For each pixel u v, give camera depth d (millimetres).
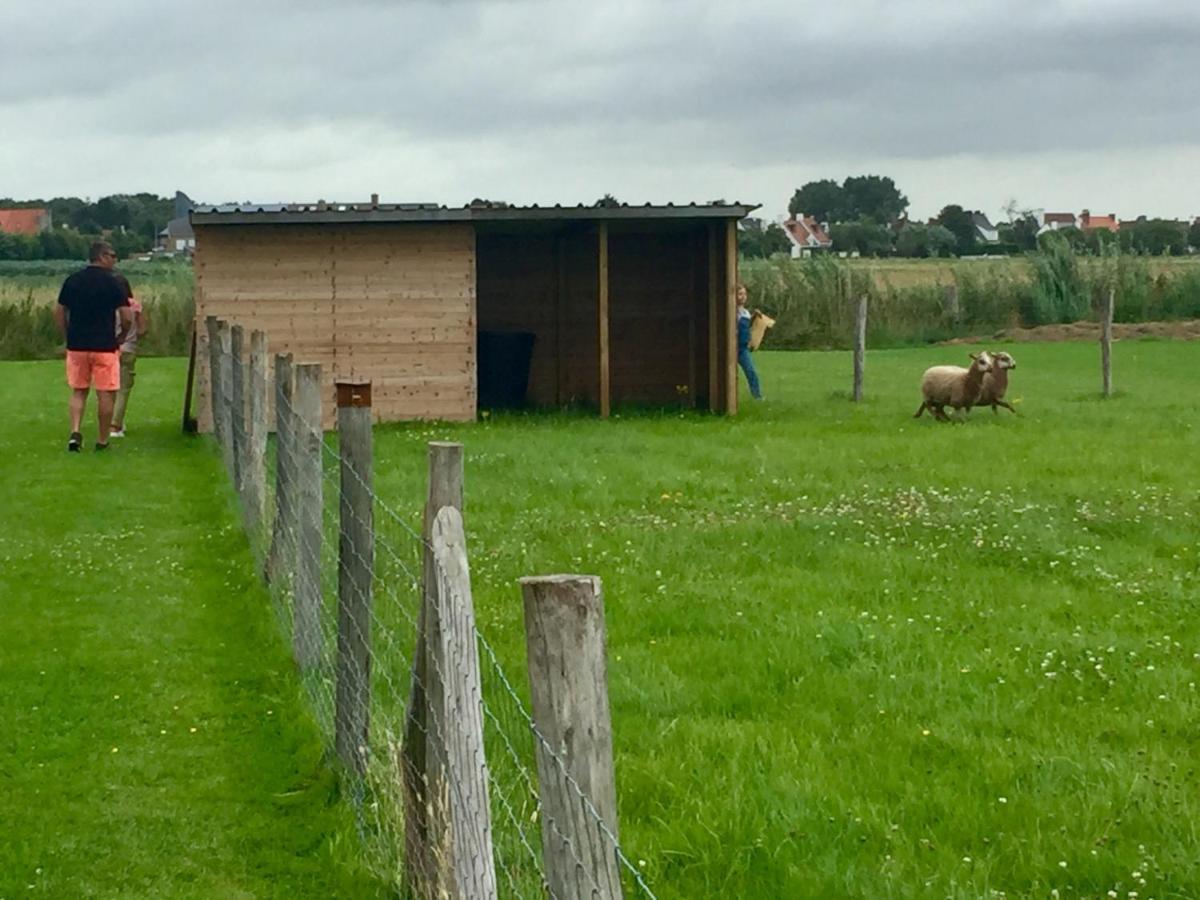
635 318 28469
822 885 6152
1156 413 25922
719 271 26781
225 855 6910
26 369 37969
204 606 11438
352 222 24031
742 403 28734
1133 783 7227
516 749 7230
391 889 6305
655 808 7008
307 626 9102
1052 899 6062
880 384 34062
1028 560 12562
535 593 3756
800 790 7125
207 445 20953
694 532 13805
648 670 9219
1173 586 11555
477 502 15633
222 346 18484
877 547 13125
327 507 12039
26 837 7078
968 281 55812
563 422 24719
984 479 17344
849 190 153375
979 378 24484
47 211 118125
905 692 8852
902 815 6934
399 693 8102
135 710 8922
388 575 10570
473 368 24641
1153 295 56906
